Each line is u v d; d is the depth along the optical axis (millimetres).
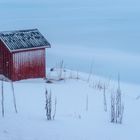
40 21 51469
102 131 10391
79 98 16453
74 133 9836
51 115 12289
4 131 9352
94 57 33250
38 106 13922
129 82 25219
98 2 69812
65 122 11141
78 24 50094
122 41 40906
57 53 34281
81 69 28625
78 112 13258
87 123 11320
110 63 31266
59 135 9461
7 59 20609
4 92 16406
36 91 17484
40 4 66500
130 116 13164
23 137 8938
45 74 21531
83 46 37969
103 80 23281
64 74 22703
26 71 20953
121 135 10117
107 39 41750
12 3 67000
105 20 53156
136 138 9914
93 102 15633
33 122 10758
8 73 20656
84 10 61281
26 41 21000
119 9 62469
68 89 18594
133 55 34656
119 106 14469
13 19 52312
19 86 18562
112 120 11930
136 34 44406
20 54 20688
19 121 10734
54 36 42781
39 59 21281
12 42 20594
